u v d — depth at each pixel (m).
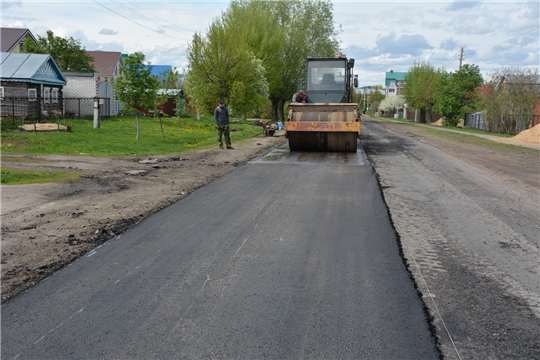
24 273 4.88
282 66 39.69
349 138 15.76
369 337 3.65
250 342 3.56
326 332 3.72
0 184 9.44
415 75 67.88
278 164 13.29
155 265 5.14
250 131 27.64
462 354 3.43
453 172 12.47
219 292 4.45
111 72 56.69
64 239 6.00
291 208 7.85
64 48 39.50
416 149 18.52
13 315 3.99
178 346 3.51
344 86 18.22
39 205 7.82
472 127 50.34
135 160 13.88
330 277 4.84
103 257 5.39
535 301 4.34
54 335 3.67
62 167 11.86
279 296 4.37
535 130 28.00
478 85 50.00
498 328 3.82
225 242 5.96
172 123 33.16
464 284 4.71
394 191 9.47
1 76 24.62
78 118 29.27
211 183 10.21
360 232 6.47
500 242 6.18
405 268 5.13
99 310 4.08
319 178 10.93
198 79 28.06
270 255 5.49
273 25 38.75
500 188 10.28
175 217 7.19
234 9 38.25
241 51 27.84
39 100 24.23
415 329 3.78
